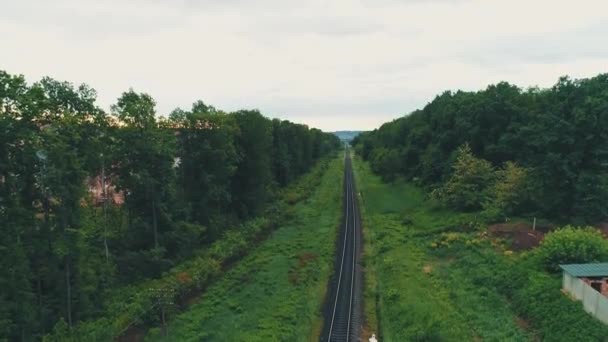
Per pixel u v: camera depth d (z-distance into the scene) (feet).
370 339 90.43
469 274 120.16
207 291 121.39
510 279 108.27
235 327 97.45
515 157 191.01
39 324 92.22
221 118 166.30
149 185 132.26
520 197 158.40
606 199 140.77
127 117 128.88
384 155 308.81
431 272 124.47
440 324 91.20
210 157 165.99
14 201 88.07
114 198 155.33
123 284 123.85
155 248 132.36
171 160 140.46
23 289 88.69
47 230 93.56
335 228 183.42
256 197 200.75
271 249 157.99
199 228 148.66
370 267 135.64
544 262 110.11
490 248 133.18
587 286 86.28
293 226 191.11
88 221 105.81
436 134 250.37
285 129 309.42
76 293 100.63
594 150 140.97
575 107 144.87
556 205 147.23
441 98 290.76
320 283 124.26
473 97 228.43
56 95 100.63
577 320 83.35
